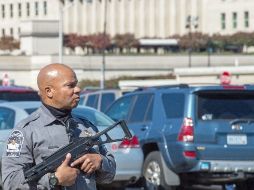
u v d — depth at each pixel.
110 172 9.98
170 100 23.75
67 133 9.62
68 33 194.88
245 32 183.88
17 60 133.88
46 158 9.37
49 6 197.62
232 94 23.09
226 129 22.81
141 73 143.12
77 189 9.45
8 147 9.58
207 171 22.69
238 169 22.78
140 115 25.19
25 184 9.34
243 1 190.75
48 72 9.72
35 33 142.12
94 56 137.62
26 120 9.68
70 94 9.70
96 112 23.47
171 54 149.00
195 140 22.78
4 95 33.94
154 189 24.02
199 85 24.16
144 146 24.52
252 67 74.62
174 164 23.31
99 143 9.64
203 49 182.50
